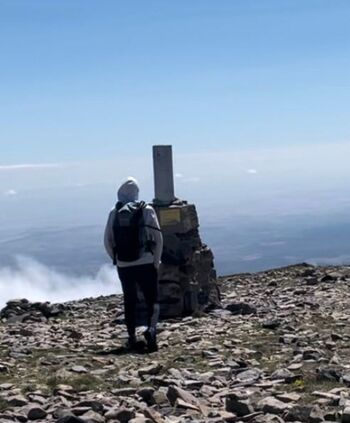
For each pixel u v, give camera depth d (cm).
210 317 1897
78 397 981
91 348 1462
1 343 1570
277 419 837
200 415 884
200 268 2023
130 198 1444
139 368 1187
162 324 1783
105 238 1449
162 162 2011
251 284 2759
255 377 1087
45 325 1950
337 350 1285
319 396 935
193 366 1199
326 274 2753
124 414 857
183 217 1958
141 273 1412
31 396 984
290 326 1608
